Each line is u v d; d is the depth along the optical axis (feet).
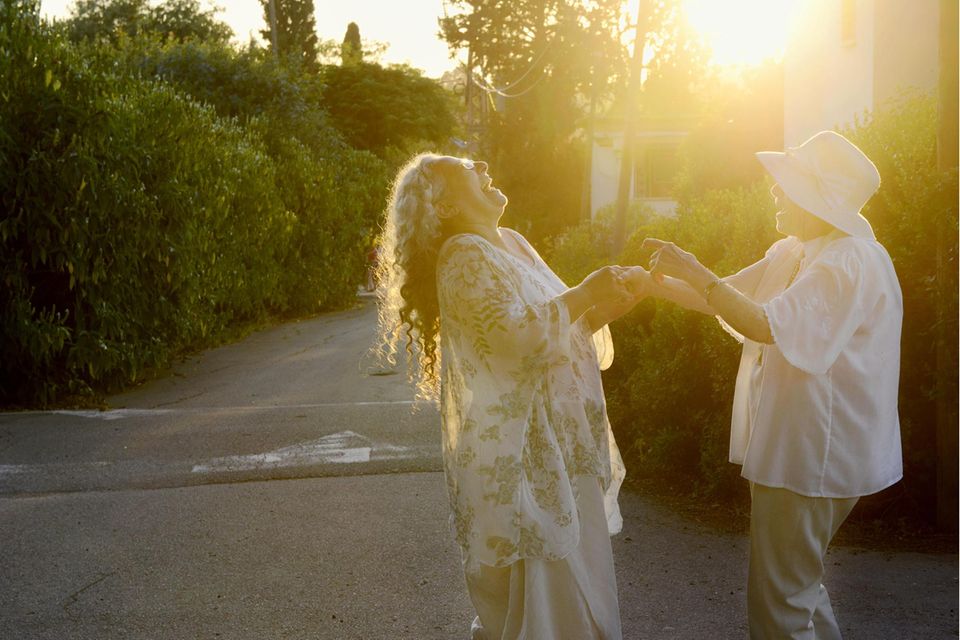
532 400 10.49
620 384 24.08
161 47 95.50
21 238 35.14
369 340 55.77
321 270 75.46
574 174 116.67
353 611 14.62
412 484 22.35
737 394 11.96
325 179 77.56
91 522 19.83
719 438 19.20
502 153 118.01
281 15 207.92
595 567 10.80
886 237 17.75
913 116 18.39
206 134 51.88
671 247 10.65
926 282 17.10
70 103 35.78
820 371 10.09
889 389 10.69
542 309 10.32
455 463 10.68
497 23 118.01
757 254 19.52
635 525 18.60
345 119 202.49
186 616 14.58
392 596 15.23
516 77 119.03
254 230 60.95
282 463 24.38
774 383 10.69
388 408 31.37
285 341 56.49
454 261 10.54
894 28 42.86
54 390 35.09
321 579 16.08
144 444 26.89
